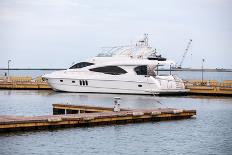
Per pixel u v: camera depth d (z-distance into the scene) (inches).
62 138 1242.0
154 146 1186.6
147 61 2837.1
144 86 2805.1
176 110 1667.1
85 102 2380.7
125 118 1518.2
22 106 2187.5
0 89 3491.6
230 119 1699.1
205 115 1823.3
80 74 2992.1
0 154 1059.3
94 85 2935.5
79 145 1170.6
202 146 1197.1
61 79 3026.6
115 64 2871.6
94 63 2962.6
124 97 2664.9
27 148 1120.8
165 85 2815.0
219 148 1176.2
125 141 1237.1
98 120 1453.0
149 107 2160.4
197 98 2711.6
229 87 2979.8
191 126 1507.1
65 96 2751.0
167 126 1489.9
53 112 1829.5
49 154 1074.7
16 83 3538.4
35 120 1322.6
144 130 1402.6
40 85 3454.7
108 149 1139.3
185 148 1170.6
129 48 2970.0
